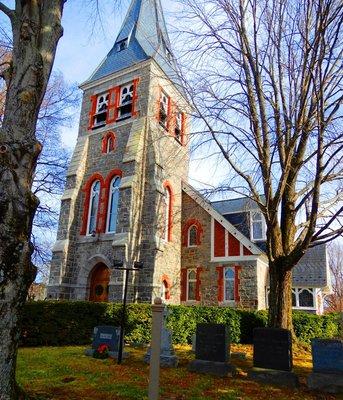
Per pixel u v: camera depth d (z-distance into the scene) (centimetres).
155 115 2280
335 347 843
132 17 2784
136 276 1902
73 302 1384
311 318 1772
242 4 1266
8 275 512
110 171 2222
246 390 770
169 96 2444
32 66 611
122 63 2509
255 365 890
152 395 553
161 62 2450
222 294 2120
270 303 1230
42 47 640
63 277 2045
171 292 2092
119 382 767
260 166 1259
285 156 1204
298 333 1739
